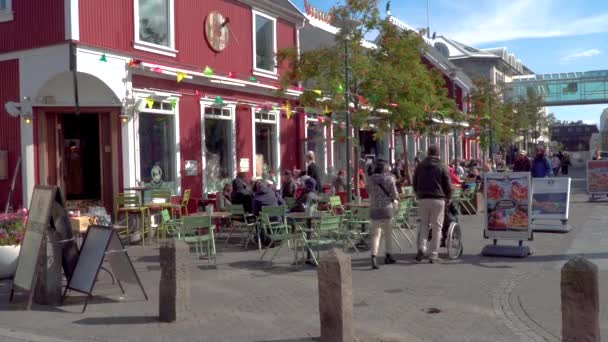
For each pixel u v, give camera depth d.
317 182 16.09
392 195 10.32
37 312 7.86
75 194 14.09
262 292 8.77
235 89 17.19
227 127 17.03
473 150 43.81
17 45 13.30
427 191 10.60
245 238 13.83
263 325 7.12
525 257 10.98
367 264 10.61
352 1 16.11
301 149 20.33
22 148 13.37
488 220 11.27
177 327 7.11
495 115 30.09
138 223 13.45
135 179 13.89
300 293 8.70
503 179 11.18
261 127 18.56
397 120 16.80
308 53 16.16
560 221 14.76
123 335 6.85
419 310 7.59
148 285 9.33
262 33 18.56
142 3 14.29
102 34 13.24
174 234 12.86
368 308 7.71
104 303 8.29
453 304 7.84
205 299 8.39
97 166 14.09
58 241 8.29
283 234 11.38
